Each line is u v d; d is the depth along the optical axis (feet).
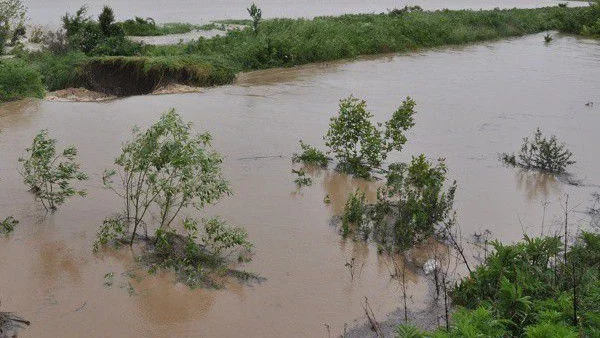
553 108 46.32
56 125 37.81
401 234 22.94
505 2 170.60
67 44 63.87
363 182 29.73
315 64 67.62
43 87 50.67
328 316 18.19
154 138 22.39
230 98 48.62
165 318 17.69
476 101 48.49
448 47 82.28
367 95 50.24
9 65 47.55
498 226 24.93
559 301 15.88
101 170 29.32
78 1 154.92
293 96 49.75
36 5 139.33
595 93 51.93
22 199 25.49
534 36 95.61
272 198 27.04
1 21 68.59
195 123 39.34
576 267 19.06
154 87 54.39
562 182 30.48
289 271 20.72
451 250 22.84
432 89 53.31
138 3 152.15
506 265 19.07
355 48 73.92
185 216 24.54
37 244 21.62
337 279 20.36
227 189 22.50
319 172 30.91
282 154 33.35
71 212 24.44
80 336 16.58
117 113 41.75
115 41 65.51
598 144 36.86
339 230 24.13
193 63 56.54
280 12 129.18
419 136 38.01
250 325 17.56
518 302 16.31
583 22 99.60
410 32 82.43
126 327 17.13
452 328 15.38
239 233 21.52
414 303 19.13
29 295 18.37
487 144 36.63
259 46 66.64
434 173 27.48
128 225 23.36
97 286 19.10
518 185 29.86
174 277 19.92
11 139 34.17
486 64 67.87
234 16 117.70
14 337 16.28
